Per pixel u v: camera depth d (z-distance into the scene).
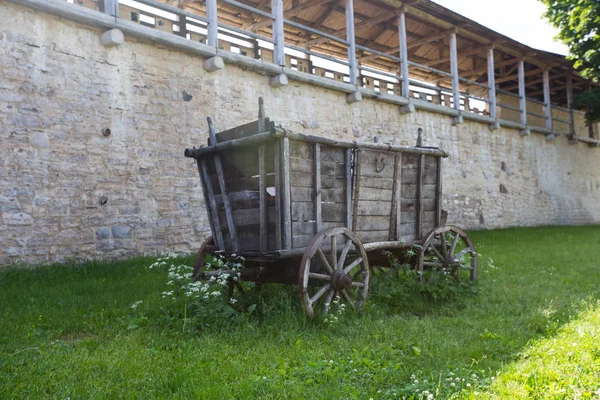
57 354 3.80
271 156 5.06
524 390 3.05
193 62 11.05
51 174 8.73
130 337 4.34
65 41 9.06
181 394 3.12
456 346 4.10
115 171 9.61
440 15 17.34
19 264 8.19
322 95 13.96
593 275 7.57
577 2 18.41
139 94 10.09
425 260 6.82
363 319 4.92
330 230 5.17
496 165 20.70
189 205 10.76
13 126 8.34
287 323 4.64
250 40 13.87
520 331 4.54
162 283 6.84
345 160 5.62
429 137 17.55
